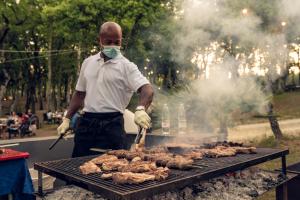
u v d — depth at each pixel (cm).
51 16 1738
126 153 253
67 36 1748
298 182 302
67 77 3259
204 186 287
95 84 295
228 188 288
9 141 1337
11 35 2489
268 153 279
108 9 1625
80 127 301
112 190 160
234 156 262
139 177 175
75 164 231
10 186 289
